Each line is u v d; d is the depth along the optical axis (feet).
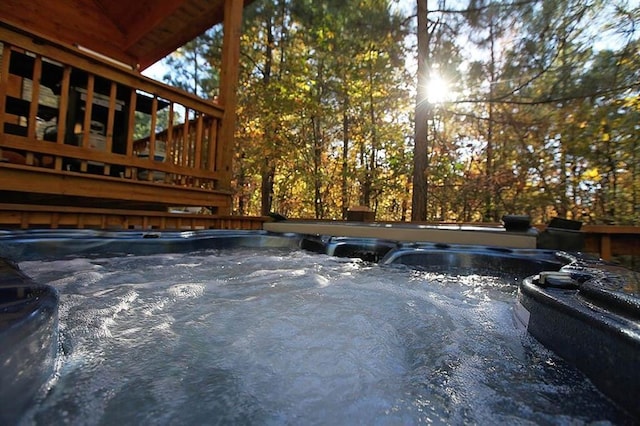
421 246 7.01
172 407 1.94
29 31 7.64
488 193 22.26
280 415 1.93
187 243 7.61
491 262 6.18
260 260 7.06
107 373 2.22
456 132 24.68
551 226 7.62
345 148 31.99
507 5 15.49
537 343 2.68
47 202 10.04
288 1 25.81
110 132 9.28
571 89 14.38
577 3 13.43
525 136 18.34
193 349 2.73
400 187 30.63
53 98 12.60
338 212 35.27
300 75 26.02
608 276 3.09
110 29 17.24
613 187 17.98
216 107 12.27
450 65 18.44
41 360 1.84
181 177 11.86
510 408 1.98
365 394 2.16
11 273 2.66
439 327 3.42
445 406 2.02
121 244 6.63
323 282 5.19
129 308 3.62
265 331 3.17
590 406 1.92
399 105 27.32
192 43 27.22
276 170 30.45
